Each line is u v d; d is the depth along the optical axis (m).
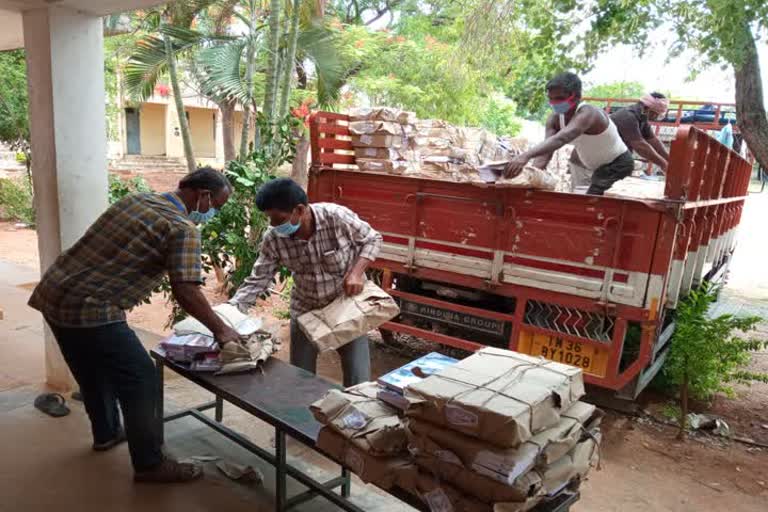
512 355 2.24
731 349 4.30
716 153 4.55
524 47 6.49
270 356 3.15
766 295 9.48
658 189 5.55
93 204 3.84
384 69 13.52
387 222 4.97
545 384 1.95
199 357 2.95
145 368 2.87
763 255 13.57
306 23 8.83
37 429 3.53
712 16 4.98
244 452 3.46
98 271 2.70
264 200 2.96
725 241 6.82
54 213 3.71
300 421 2.45
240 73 8.35
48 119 3.59
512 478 1.74
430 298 4.99
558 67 6.10
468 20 8.58
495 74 10.24
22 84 11.06
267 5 9.82
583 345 4.15
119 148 21.42
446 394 1.86
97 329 2.72
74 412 3.77
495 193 4.32
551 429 1.92
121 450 3.35
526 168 4.02
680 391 4.91
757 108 5.23
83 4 3.47
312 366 3.61
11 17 4.29
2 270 7.75
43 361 4.65
